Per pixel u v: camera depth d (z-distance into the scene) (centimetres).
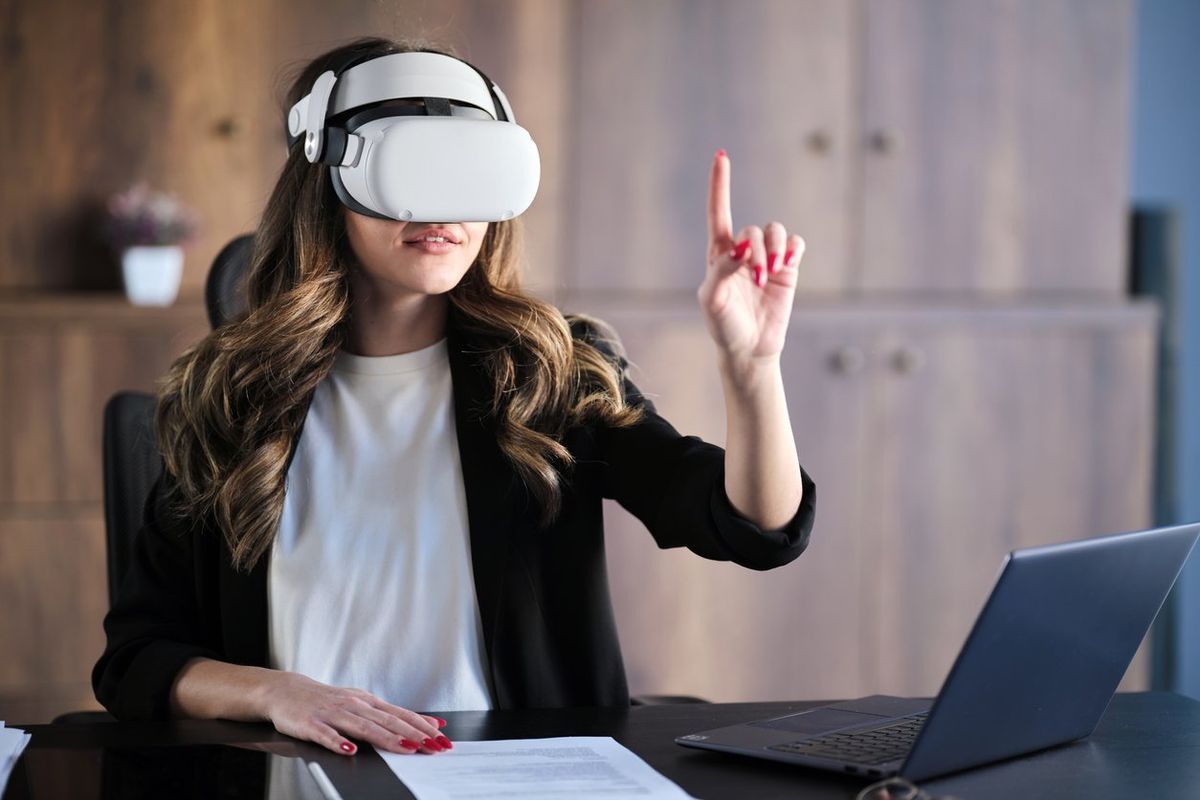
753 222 320
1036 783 113
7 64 287
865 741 121
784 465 130
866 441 324
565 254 310
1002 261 337
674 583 315
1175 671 347
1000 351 331
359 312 158
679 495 142
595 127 310
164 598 157
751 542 132
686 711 137
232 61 294
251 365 153
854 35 323
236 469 152
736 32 316
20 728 129
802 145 321
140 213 284
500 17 302
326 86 147
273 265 160
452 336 158
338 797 109
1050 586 109
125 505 172
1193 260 370
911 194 330
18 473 280
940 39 328
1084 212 342
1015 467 334
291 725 126
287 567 152
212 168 295
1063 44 336
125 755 121
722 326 125
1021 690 114
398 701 150
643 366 306
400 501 153
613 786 112
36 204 291
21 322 278
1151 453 343
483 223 148
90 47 289
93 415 282
